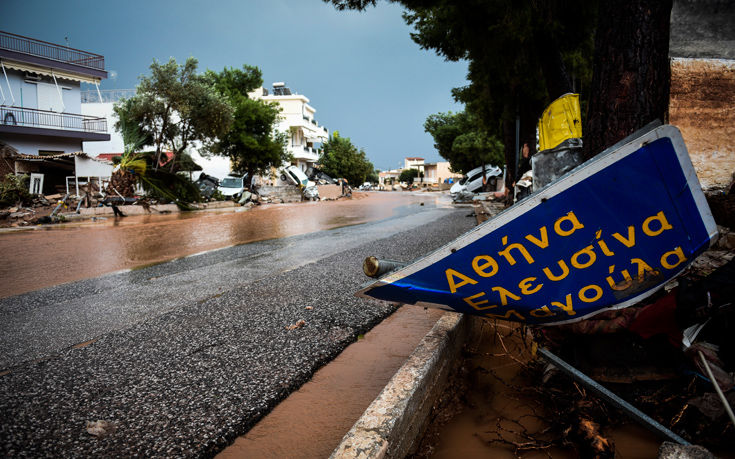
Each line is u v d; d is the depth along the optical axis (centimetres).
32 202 1861
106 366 278
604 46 326
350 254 675
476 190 3022
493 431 219
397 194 4850
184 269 622
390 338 332
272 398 233
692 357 203
